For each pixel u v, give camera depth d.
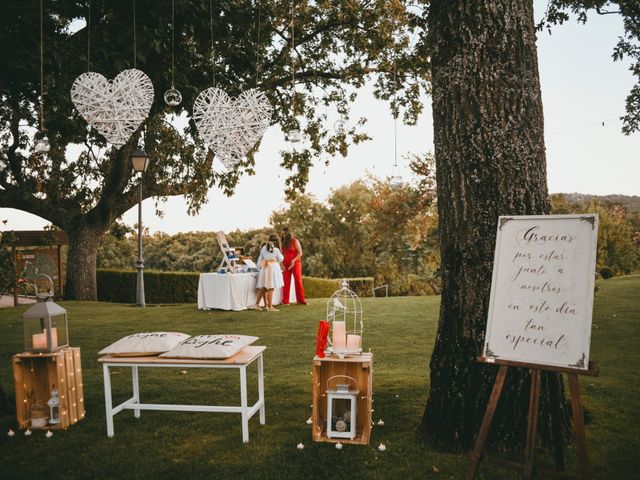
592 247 3.09
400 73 13.33
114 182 15.98
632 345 7.28
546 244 3.23
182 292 19.70
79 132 8.59
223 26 8.93
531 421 3.05
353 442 3.93
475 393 3.78
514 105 3.77
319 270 43.16
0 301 19.03
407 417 4.45
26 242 18.09
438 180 4.03
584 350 2.93
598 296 12.07
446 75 3.92
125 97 5.52
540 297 3.16
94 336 8.77
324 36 14.32
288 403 4.96
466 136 3.83
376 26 13.18
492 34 3.79
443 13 3.93
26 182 16.86
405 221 32.62
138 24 8.00
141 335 4.52
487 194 3.79
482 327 3.78
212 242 44.12
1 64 7.27
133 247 39.44
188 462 3.67
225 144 5.91
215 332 8.95
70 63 7.32
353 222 44.72
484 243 3.79
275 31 13.05
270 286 11.49
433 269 36.81
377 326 9.39
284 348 7.56
